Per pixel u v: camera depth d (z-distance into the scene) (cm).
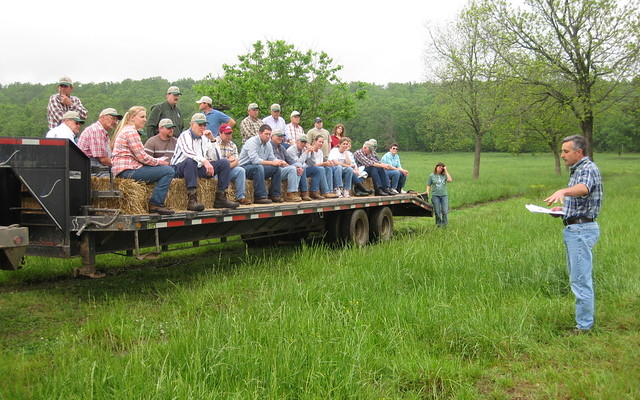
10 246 553
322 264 875
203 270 898
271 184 994
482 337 551
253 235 971
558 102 2694
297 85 2341
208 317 586
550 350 540
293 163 1070
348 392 429
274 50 2345
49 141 660
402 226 1554
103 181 710
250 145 950
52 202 664
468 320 585
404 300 648
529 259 850
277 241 1215
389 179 1372
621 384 451
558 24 2588
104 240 710
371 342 534
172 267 918
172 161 802
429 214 1488
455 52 3309
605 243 1015
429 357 502
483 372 491
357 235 1191
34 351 536
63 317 646
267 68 2278
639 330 597
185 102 3938
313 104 2400
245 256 1035
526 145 4188
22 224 693
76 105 921
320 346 496
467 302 666
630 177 3756
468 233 1201
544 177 3778
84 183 692
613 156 9362
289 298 676
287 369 450
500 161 7569
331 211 1133
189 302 672
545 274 781
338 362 468
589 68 2558
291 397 429
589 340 569
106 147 740
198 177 817
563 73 2553
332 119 2461
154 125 990
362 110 11806
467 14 3059
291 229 1062
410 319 597
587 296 598
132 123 741
